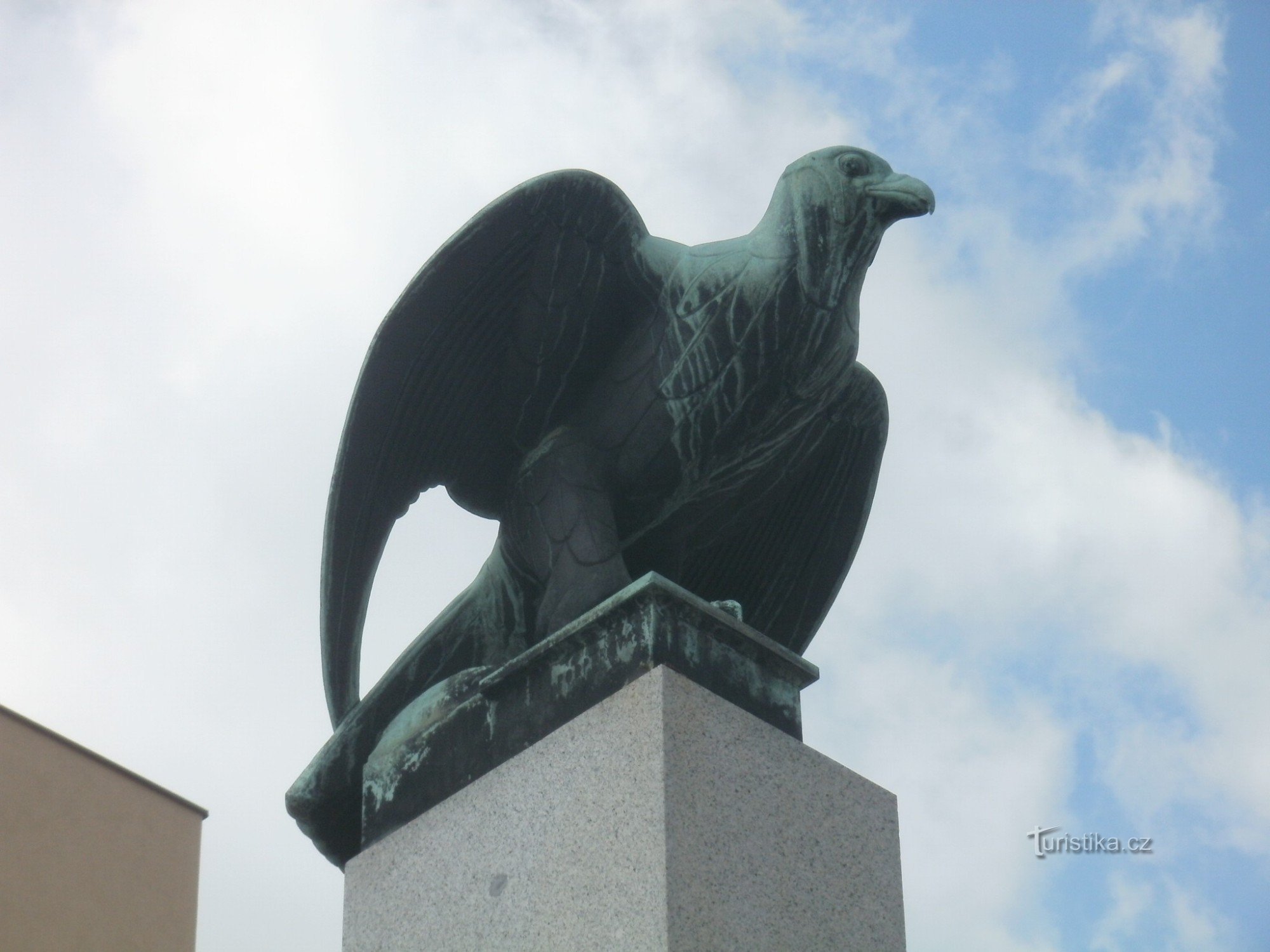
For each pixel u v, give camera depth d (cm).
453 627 725
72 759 1025
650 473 693
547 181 690
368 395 702
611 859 595
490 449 726
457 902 632
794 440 718
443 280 695
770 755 632
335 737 714
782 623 768
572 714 638
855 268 688
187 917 1051
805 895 612
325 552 706
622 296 703
